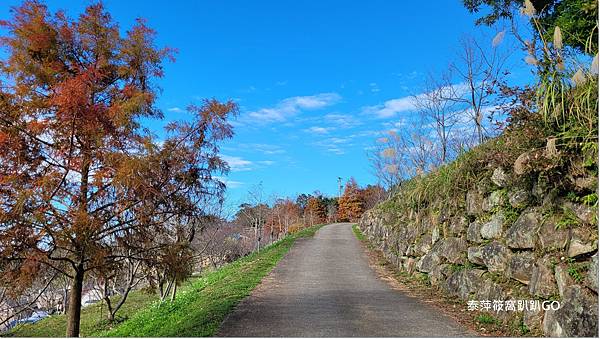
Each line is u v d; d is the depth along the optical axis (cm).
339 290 1056
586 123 571
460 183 988
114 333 892
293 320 760
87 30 752
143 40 791
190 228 839
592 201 548
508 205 761
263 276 1284
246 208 2872
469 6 1305
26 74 688
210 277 1499
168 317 927
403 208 1566
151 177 702
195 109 779
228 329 711
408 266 1285
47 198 632
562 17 910
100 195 688
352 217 5141
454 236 979
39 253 632
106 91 759
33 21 698
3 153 632
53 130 690
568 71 621
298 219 4800
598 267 496
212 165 781
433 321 731
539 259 620
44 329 1661
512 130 765
